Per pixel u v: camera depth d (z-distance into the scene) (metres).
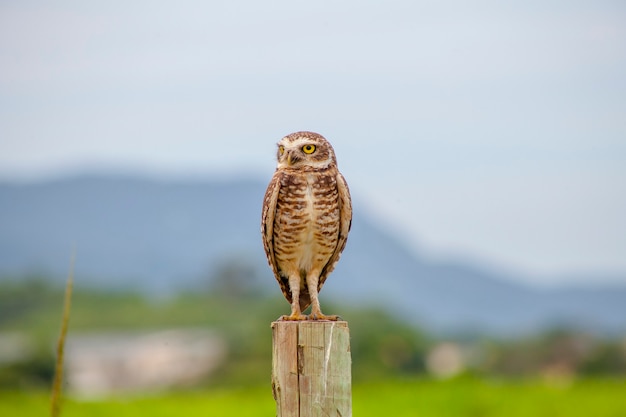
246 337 47.97
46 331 77.88
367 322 43.59
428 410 18.17
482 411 18.36
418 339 43.72
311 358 6.05
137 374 56.84
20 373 36.62
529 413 18.05
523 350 50.81
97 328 93.75
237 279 97.81
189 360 57.53
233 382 42.25
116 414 19.81
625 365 44.91
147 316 94.94
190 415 19.33
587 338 51.97
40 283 101.12
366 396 20.05
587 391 21.11
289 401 6.08
